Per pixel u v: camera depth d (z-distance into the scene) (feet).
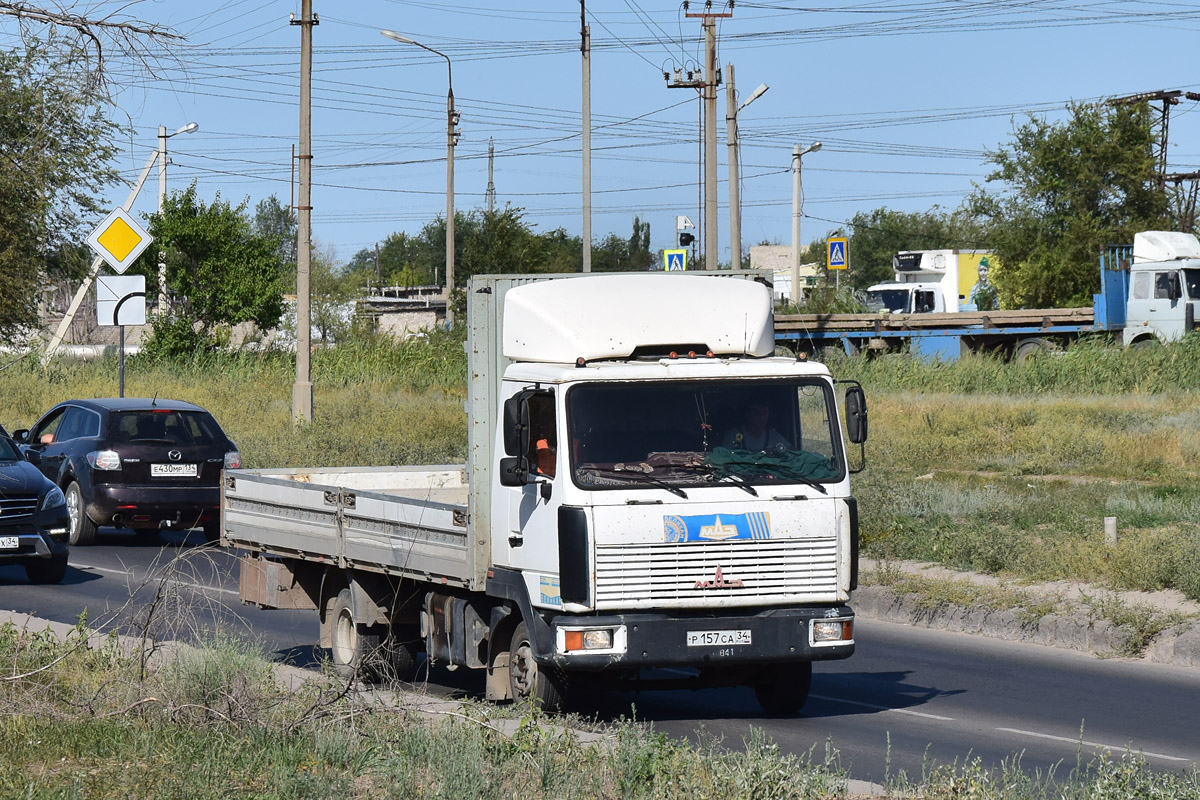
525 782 58.59
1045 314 355.36
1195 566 112.78
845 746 75.72
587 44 313.12
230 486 105.81
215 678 72.49
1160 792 56.90
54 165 91.56
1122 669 99.30
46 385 318.45
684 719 83.10
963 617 115.44
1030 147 466.70
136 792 56.54
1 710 69.05
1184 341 321.73
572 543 73.31
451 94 440.86
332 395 318.04
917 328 369.50
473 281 81.71
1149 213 458.91
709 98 273.75
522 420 74.64
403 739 64.64
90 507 158.71
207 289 390.01
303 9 237.66
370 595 89.66
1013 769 64.64
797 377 78.48
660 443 76.02
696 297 81.30
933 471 203.41
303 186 246.06
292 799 56.13
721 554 74.95
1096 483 182.29
